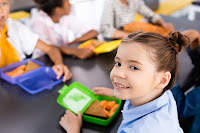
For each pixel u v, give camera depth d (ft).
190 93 2.36
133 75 1.42
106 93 2.42
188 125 2.36
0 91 2.68
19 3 7.04
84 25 5.08
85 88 2.54
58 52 3.55
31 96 2.56
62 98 2.37
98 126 2.03
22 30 3.77
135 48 1.42
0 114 2.27
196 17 9.17
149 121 1.52
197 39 2.94
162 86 1.54
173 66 1.57
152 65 1.42
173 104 1.76
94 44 3.74
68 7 4.40
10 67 3.18
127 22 5.02
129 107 1.95
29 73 2.95
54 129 2.02
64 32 4.95
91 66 3.21
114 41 3.84
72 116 2.08
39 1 4.41
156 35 1.53
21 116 2.23
